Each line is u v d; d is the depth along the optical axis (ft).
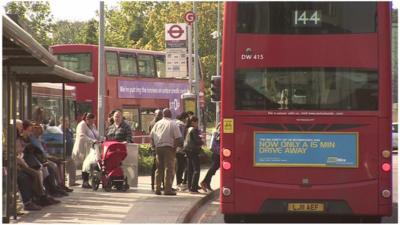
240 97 42.60
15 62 45.16
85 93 114.11
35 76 57.52
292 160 42.42
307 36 42.32
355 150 42.06
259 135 42.52
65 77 56.24
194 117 62.64
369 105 41.98
